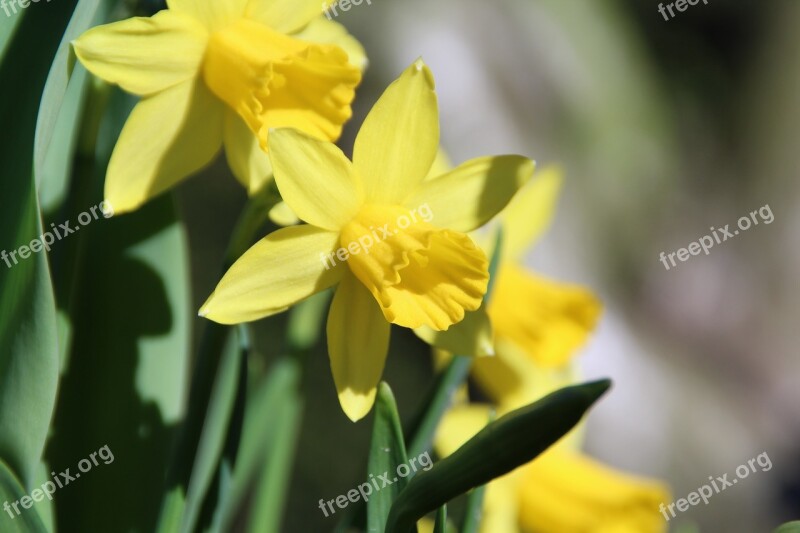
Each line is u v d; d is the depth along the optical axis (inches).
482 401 36.2
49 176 16.4
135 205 15.8
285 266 15.6
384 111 15.7
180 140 16.0
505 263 19.7
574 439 20.0
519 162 16.0
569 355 19.6
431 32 45.4
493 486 19.4
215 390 19.5
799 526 14.6
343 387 15.8
